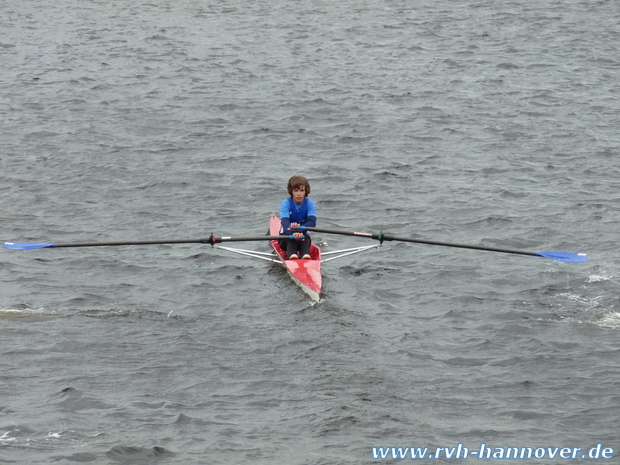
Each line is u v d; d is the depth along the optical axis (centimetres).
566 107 12862
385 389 5438
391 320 6412
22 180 9556
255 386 5466
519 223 8488
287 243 7350
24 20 19050
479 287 7006
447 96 13438
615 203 9088
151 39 17400
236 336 6128
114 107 12612
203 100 13075
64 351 5825
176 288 6938
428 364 5756
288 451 4762
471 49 16700
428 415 5156
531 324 6328
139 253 7694
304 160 10531
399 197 9269
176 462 4628
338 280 7131
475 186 9600
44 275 7125
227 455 4709
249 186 9562
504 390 5434
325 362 5766
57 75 14350
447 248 7888
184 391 5378
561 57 16038
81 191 9288
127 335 6094
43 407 5125
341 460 4684
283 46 16912
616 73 14925
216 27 18700
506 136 11481
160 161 10350
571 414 5156
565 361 5788
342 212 8844
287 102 13025
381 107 12838
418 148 11012
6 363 5631
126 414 5078
